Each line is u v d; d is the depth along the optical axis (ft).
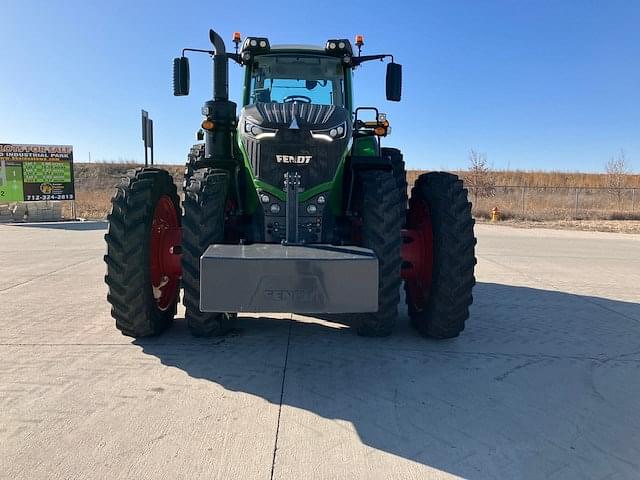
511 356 11.88
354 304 9.37
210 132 13.19
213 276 9.29
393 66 15.12
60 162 57.52
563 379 10.59
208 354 11.51
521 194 89.40
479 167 91.09
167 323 13.24
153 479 6.85
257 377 10.30
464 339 13.08
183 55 14.08
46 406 8.86
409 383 10.19
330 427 8.36
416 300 13.83
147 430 8.11
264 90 15.78
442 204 12.28
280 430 8.21
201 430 8.15
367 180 12.03
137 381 9.97
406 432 8.27
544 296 18.37
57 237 38.09
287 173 11.71
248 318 14.57
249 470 7.11
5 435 7.89
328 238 12.18
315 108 12.68
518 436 8.24
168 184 13.39
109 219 11.57
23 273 21.56
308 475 7.03
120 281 11.55
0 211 56.03
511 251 31.83
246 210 12.84
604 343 13.00
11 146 55.06
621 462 7.57
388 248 11.55
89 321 13.96
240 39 15.85
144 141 24.67
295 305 9.32
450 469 7.28
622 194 84.58
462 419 8.75
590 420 8.84
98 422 8.34
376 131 15.19
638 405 9.45
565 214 68.23
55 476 6.87
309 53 15.61
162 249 12.87
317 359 11.35
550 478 7.13
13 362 10.86
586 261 27.71
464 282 12.10
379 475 7.08
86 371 10.42
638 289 19.92
